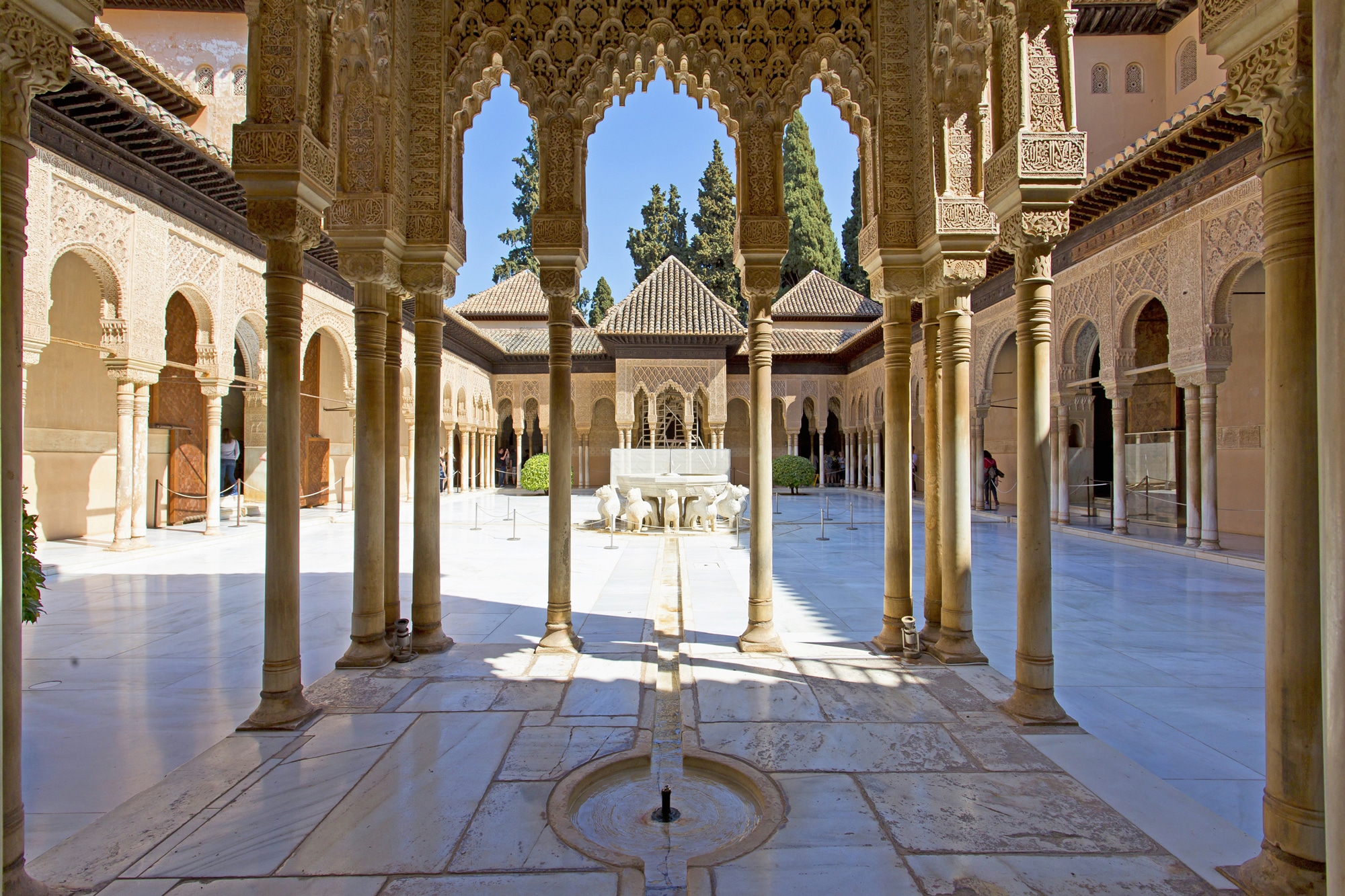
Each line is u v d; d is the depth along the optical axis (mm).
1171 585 6504
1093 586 6469
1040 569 3158
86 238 7676
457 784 2551
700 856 2084
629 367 19828
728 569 7473
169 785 2551
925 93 4074
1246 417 9812
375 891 1926
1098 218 10141
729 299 31938
